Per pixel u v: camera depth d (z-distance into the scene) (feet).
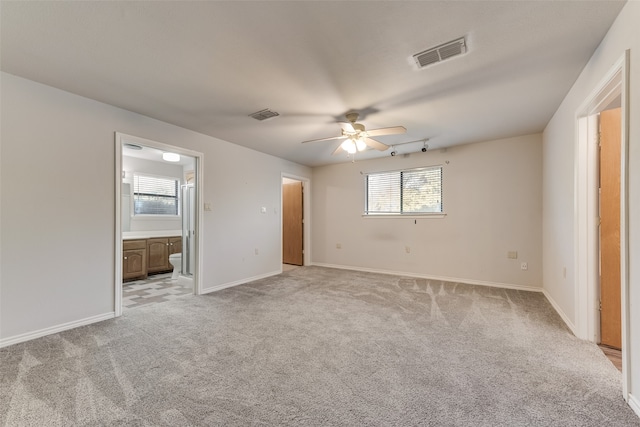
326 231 20.42
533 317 9.79
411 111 10.36
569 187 8.87
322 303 11.43
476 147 14.84
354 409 5.11
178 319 9.62
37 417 4.87
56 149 8.55
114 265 9.82
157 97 9.18
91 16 5.48
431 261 16.17
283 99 9.32
